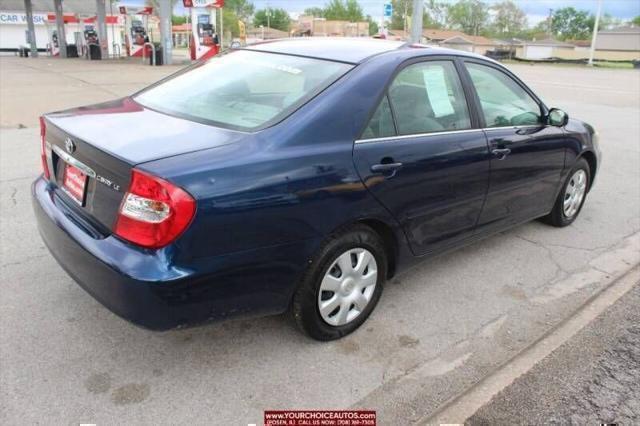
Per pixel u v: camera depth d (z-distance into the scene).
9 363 2.76
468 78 3.69
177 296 2.35
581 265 4.31
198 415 2.50
